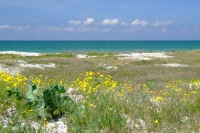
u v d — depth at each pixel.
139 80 16.64
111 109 7.46
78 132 6.31
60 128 6.88
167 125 6.73
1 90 8.74
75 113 7.30
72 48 100.69
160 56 38.00
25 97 8.38
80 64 26.83
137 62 28.89
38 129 6.36
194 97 10.12
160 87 13.05
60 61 28.14
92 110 7.47
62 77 17.41
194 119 7.23
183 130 6.51
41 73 20.14
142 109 7.96
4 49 89.50
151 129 6.68
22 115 7.36
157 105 8.45
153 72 20.72
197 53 40.53
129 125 7.00
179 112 7.61
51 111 7.68
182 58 33.25
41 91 8.77
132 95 9.34
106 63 28.19
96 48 101.81
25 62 26.92
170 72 20.47
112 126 6.63
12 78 10.96
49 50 84.56
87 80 12.64
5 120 7.18
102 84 10.87
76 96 9.46
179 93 10.64
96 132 6.28
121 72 20.61
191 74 18.73
